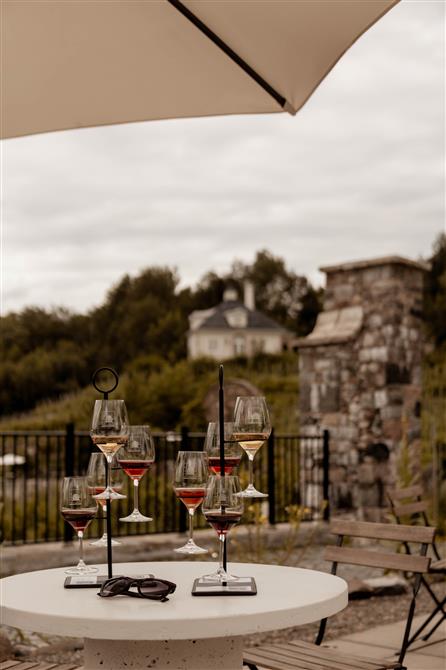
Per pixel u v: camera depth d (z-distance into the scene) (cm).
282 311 5034
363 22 287
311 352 1062
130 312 4150
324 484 971
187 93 343
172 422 1952
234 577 272
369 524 389
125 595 251
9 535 932
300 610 235
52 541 763
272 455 888
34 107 350
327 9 284
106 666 251
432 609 629
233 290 4803
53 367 3541
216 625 223
